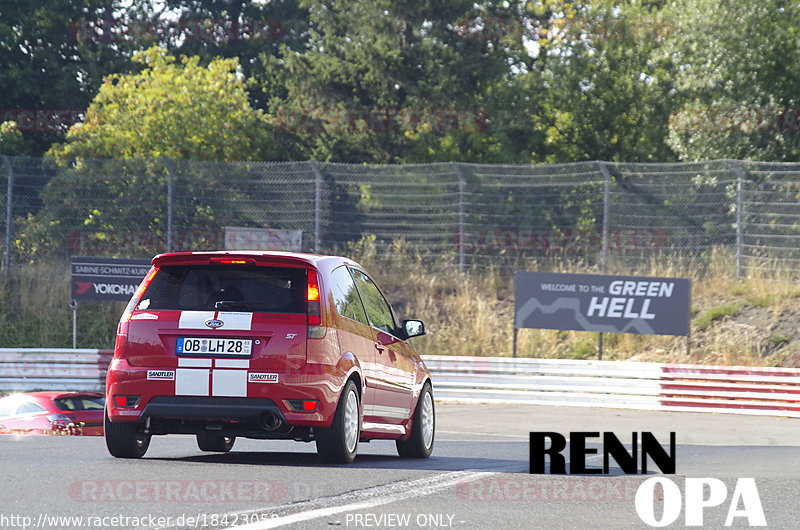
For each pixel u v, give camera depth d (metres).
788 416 71.19
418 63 142.25
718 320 90.81
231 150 121.81
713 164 115.81
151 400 31.14
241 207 103.06
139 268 89.25
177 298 31.81
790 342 85.38
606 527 22.00
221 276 32.22
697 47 123.75
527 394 80.25
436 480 28.73
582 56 142.50
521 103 141.25
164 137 120.56
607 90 139.75
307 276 32.00
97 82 170.62
